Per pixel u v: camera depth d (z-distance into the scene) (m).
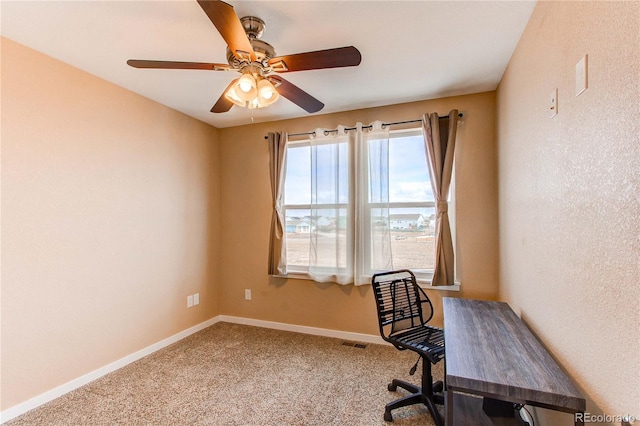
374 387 2.24
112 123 2.51
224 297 3.74
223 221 3.75
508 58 2.13
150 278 2.85
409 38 1.91
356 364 2.60
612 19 0.88
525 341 1.48
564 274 1.25
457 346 1.42
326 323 3.26
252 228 3.62
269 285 3.53
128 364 2.61
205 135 3.56
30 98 1.99
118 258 2.56
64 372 2.17
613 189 0.89
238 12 1.64
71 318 2.21
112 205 2.51
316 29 1.81
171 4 1.58
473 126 2.75
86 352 2.31
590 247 1.03
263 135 3.57
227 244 3.73
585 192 1.07
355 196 3.07
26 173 1.97
